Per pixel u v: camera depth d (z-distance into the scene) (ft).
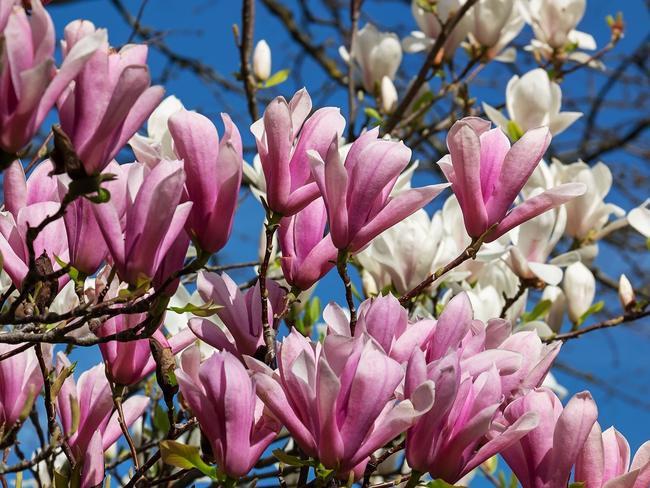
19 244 2.99
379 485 2.97
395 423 2.53
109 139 2.47
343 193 2.82
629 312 4.60
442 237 4.64
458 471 2.62
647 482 2.74
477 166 2.96
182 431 2.93
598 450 2.74
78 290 2.82
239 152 2.78
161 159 2.81
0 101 2.34
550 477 2.68
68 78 2.38
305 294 4.69
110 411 3.04
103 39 2.37
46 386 2.93
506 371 2.71
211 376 2.58
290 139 2.89
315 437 2.56
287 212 2.92
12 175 3.02
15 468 2.68
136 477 2.98
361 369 2.51
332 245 3.03
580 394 2.68
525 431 2.59
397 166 2.84
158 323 2.75
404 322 2.86
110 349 3.02
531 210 3.03
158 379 2.86
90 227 2.80
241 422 2.56
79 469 2.95
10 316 2.68
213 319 4.10
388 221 2.89
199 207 2.77
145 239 2.63
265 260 2.94
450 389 2.55
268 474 3.94
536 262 4.72
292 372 2.54
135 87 2.41
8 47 2.30
